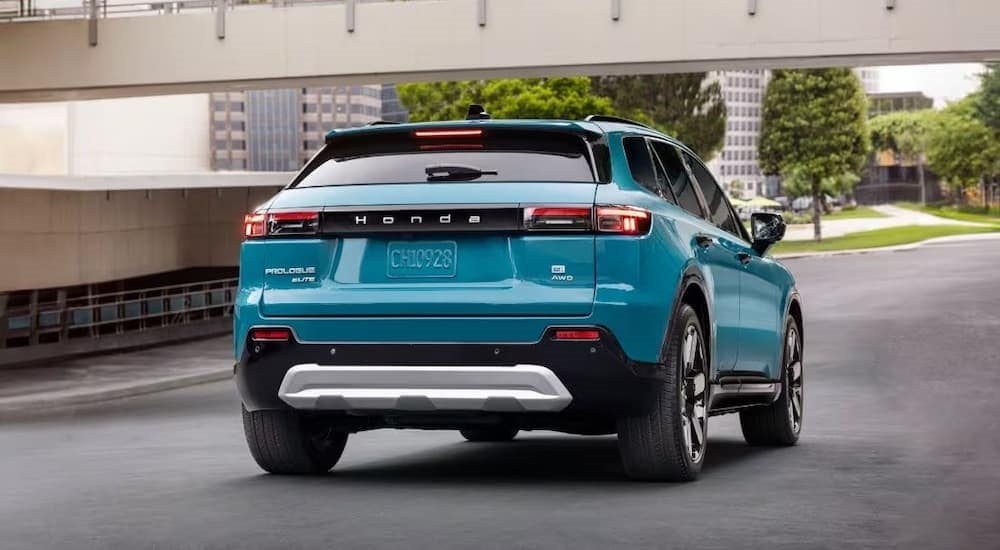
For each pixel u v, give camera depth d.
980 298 47.97
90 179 43.06
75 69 42.06
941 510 8.06
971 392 20.33
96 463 11.88
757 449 12.10
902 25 35.41
